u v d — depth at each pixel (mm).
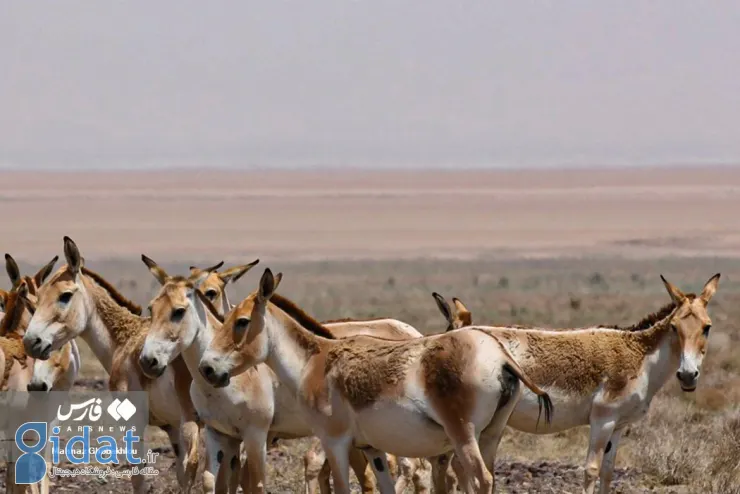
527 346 53406
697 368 53594
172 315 50781
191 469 54094
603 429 53750
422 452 47500
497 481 63188
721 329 149875
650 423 80438
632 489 61844
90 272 56750
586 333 54438
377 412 47375
